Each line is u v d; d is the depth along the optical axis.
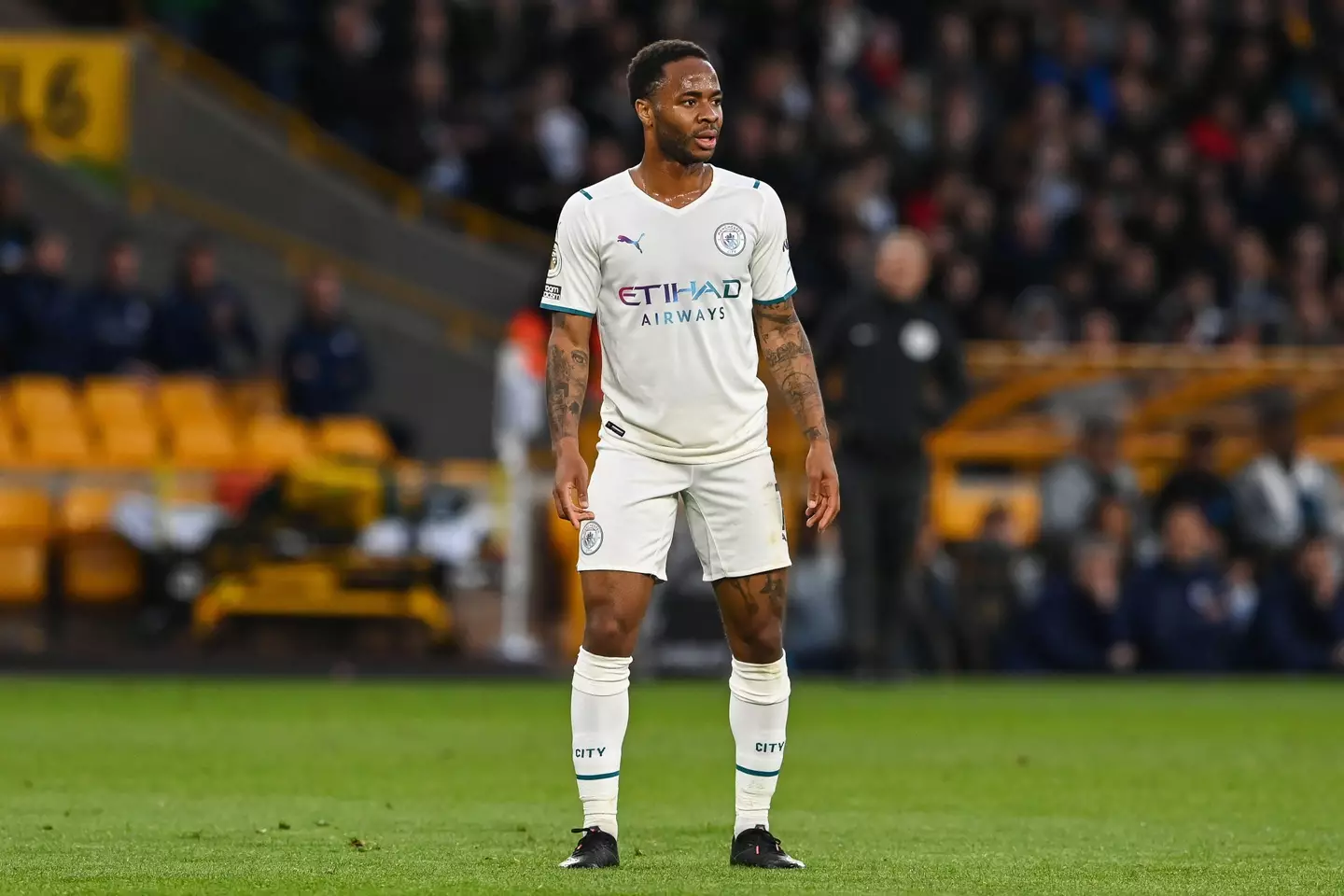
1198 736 38.69
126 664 53.88
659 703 45.81
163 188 76.94
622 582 19.70
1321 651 56.47
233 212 78.25
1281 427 58.03
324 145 80.88
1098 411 61.81
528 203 80.38
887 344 48.56
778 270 20.14
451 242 80.19
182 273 66.44
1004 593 55.69
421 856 20.78
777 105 77.88
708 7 85.25
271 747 35.06
